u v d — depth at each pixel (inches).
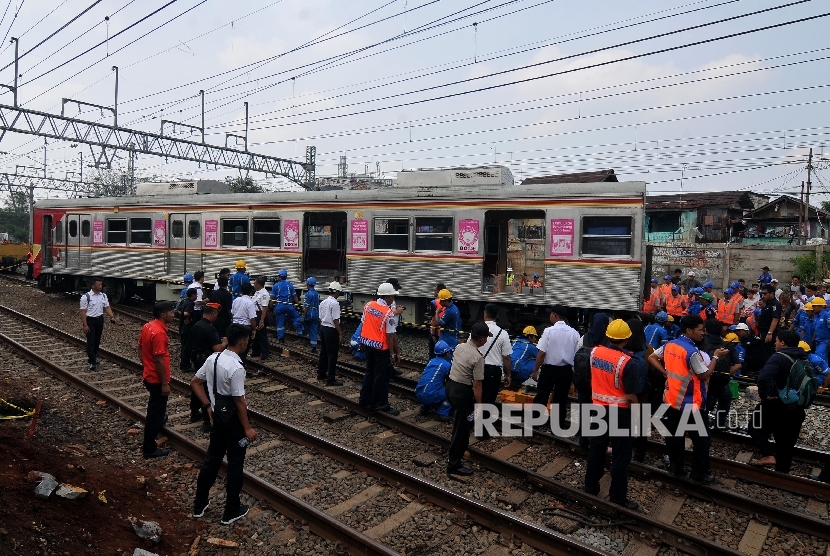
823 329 410.6
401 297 556.1
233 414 209.2
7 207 2482.8
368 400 336.8
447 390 261.1
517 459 279.6
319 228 718.5
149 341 262.8
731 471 270.2
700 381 248.8
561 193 486.3
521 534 204.2
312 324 496.7
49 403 338.0
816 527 213.9
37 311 670.5
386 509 224.7
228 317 426.0
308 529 206.7
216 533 205.3
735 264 805.2
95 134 969.5
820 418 360.8
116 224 730.8
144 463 262.8
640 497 243.4
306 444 287.7
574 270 482.9
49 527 176.1
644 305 517.7
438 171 552.7
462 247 525.7
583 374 271.3
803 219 1152.8
